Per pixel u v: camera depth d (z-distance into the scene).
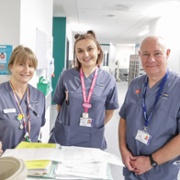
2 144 1.31
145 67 1.23
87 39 1.55
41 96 1.52
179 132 1.17
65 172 0.80
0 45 1.67
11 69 1.39
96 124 1.63
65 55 6.29
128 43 13.78
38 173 0.78
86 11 5.41
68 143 1.63
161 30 5.51
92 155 0.95
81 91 1.64
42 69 2.55
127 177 1.32
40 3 2.36
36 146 1.02
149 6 4.63
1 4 1.64
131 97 1.38
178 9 4.54
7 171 0.66
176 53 4.58
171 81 1.25
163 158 1.15
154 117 1.23
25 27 1.79
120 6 4.74
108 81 1.69
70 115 1.61
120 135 1.41
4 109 1.33
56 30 6.15
